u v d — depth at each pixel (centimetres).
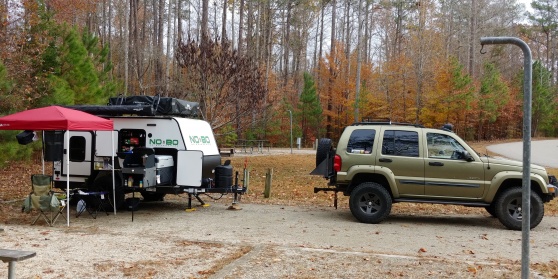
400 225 943
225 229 883
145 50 4081
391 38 5319
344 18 5547
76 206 1083
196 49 1909
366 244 774
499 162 916
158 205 1183
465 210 1135
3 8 1836
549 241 812
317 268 613
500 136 5875
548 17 7062
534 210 895
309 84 4869
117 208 1074
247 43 4291
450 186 920
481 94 4806
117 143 1095
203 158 1090
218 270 600
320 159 1006
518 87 5825
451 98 3625
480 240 818
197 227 901
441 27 4569
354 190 955
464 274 595
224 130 3091
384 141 955
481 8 6297
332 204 1211
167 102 1109
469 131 5106
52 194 895
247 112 2025
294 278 570
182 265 623
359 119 4125
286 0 4681
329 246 751
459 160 923
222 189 1073
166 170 1058
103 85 2573
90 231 845
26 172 1802
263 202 1241
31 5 1984
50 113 897
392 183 937
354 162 956
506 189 916
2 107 1555
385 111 3981
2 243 723
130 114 1107
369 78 4497
